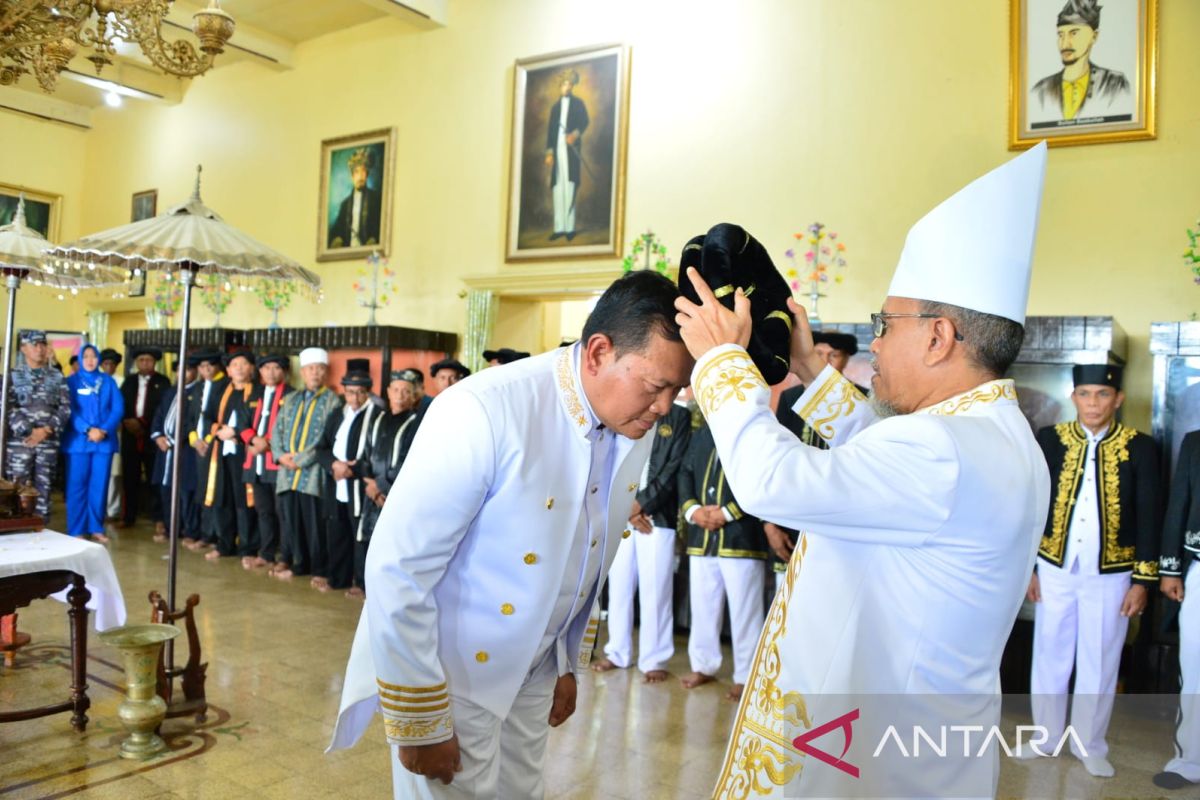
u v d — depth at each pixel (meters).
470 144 7.79
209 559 6.95
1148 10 4.95
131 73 10.05
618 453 1.64
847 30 5.91
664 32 6.69
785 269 6.04
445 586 1.55
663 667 4.52
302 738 3.49
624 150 6.77
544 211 7.23
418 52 8.21
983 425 1.21
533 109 7.32
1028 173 1.30
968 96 5.48
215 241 3.64
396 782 1.57
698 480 4.34
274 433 6.54
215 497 7.05
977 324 1.28
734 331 1.30
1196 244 4.78
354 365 6.39
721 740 3.65
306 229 9.02
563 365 1.57
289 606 5.58
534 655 1.58
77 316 11.96
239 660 4.44
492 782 1.59
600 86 6.93
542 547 1.52
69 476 7.36
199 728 3.55
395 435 5.77
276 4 8.32
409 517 1.42
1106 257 5.03
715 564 4.34
